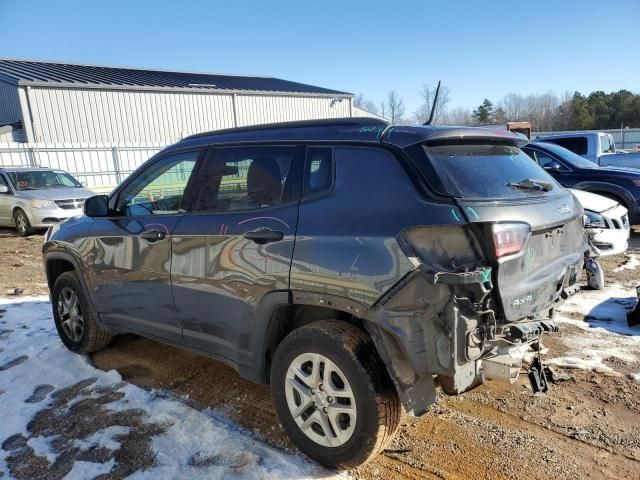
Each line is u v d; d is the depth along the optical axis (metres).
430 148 2.65
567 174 9.52
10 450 3.07
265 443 3.08
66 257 4.39
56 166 19.23
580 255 3.21
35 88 20.80
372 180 2.67
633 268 7.16
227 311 3.19
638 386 3.71
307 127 3.10
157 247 3.59
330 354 2.68
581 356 4.23
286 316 3.03
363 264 2.53
